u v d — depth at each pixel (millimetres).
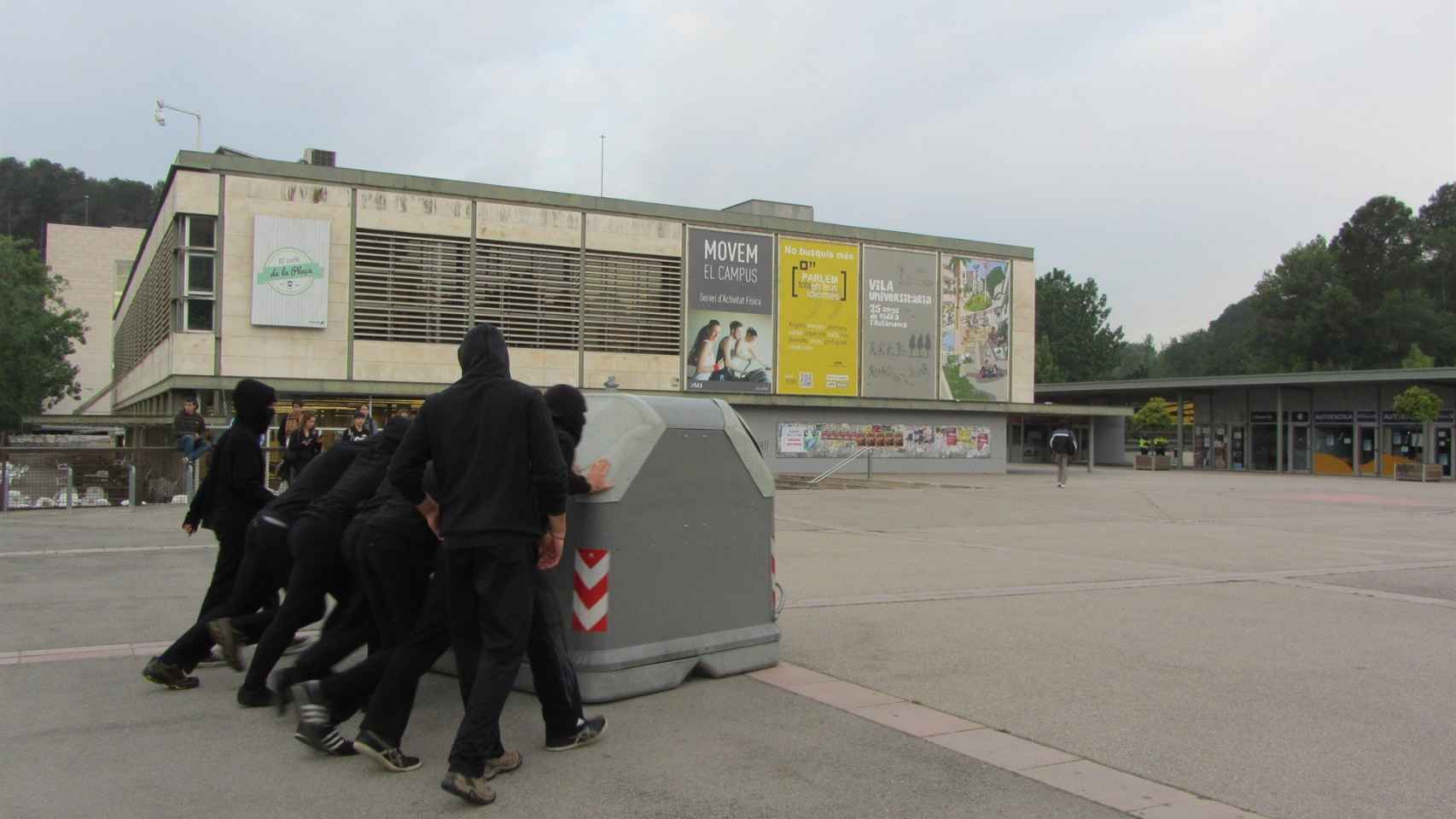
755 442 6469
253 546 5762
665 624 5895
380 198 28391
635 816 4008
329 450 5895
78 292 75750
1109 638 7469
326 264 27641
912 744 4922
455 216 29422
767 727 5188
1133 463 50500
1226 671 6492
